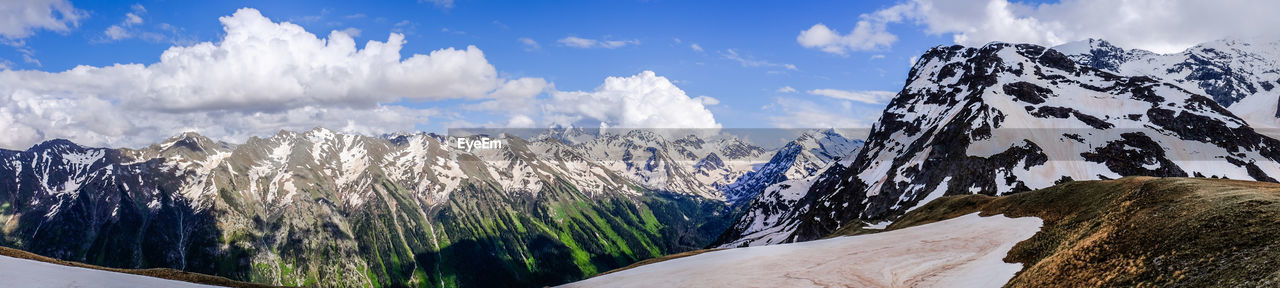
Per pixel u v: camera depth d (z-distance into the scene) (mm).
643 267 79375
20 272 45281
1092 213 65875
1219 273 33906
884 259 65250
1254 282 30500
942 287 52031
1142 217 51875
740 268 64812
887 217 165500
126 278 51750
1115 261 44156
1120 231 50312
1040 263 52500
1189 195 54531
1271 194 46625
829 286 53656
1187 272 36344
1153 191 61156
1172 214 48688
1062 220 70438
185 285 53875
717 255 81500
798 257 70625
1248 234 37312
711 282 58094
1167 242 42500
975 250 66438
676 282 60125
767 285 54844
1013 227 78750
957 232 81688
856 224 161500
